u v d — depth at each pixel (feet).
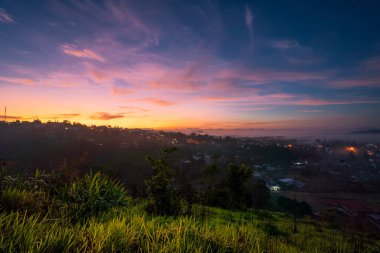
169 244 12.18
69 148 353.72
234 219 33.45
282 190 337.11
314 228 40.24
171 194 29.07
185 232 13.64
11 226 12.10
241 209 60.34
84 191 20.59
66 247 10.77
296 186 363.15
